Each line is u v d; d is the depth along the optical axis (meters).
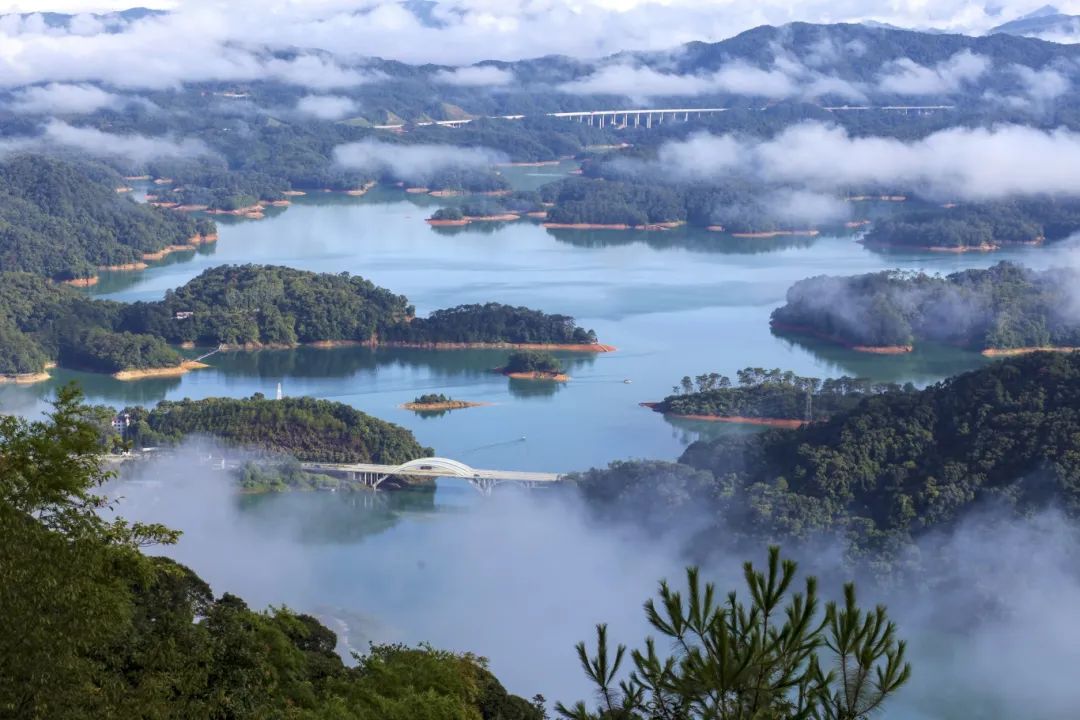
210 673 80.81
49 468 60.94
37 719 55.88
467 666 104.06
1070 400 194.50
